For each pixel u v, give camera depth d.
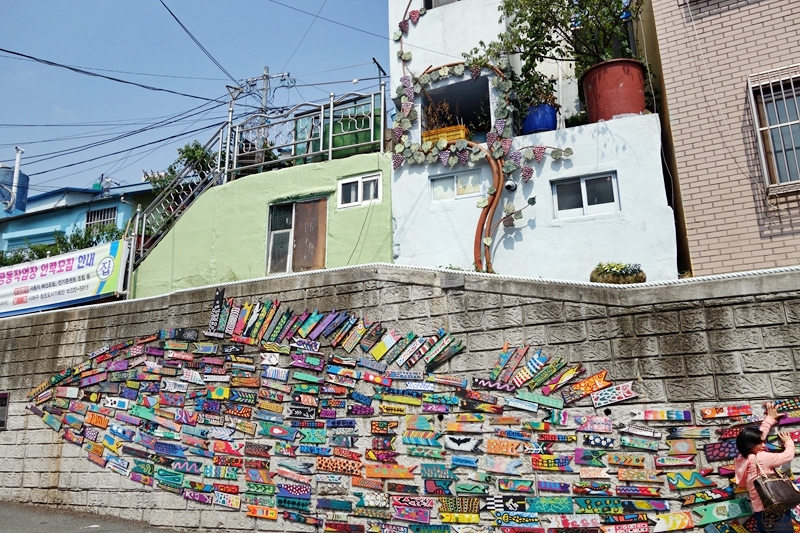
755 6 9.03
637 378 6.62
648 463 6.39
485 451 7.18
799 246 8.16
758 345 6.18
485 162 11.05
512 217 10.42
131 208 20.88
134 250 13.27
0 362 11.70
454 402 7.49
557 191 10.51
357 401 8.10
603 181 10.20
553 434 6.87
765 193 8.44
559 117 12.30
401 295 8.24
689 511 6.14
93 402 10.30
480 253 10.45
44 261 14.04
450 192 11.28
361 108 12.81
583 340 6.98
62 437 10.45
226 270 12.45
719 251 8.62
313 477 8.10
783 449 5.86
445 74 11.63
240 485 8.57
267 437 8.57
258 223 12.45
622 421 6.59
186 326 9.78
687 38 9.44
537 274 10.17
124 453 9.70
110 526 9.02
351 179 11.95
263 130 13.92
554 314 7.21
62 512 9.85
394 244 11.31
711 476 6.10
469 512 7.08
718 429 6.17
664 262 9.36
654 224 9.55
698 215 8.86
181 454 9.16
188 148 18.42
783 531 5.43
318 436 8.22
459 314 7.78
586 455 6.67
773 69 8.73
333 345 8.48
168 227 13.95
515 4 11.03
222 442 8.88
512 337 7.38
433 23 12.20
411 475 7.50
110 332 10.57
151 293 13.01
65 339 11.06
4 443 11.05
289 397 8.57
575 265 9.97
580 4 10.85
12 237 22.11
